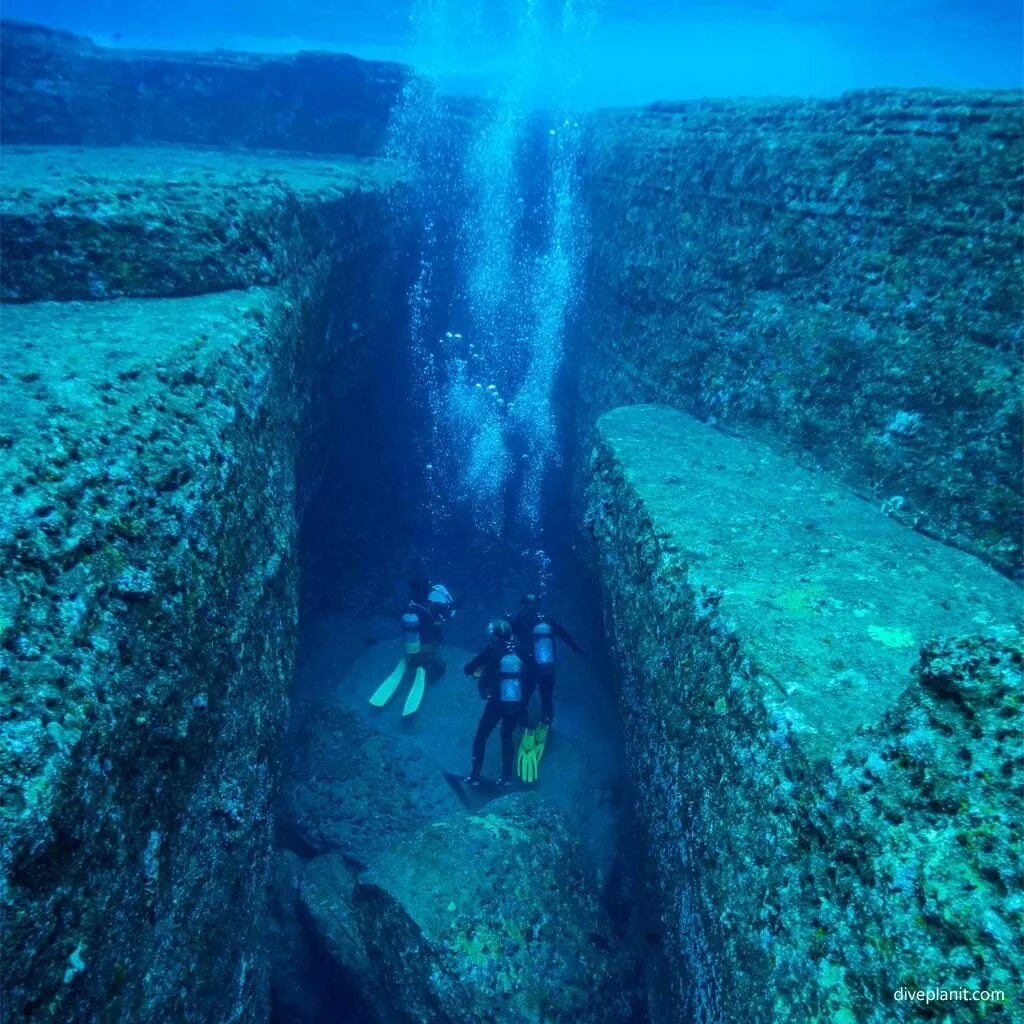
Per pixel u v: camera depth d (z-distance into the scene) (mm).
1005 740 1436
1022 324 3859
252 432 3742
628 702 4340
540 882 3889
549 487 9477
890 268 4602
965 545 3879
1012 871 1282
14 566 2000
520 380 11242
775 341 5316
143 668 2328
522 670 5254
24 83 9453
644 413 6000
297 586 4312
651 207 7332
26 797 1681
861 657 2994
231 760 3027
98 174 5570
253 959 3264
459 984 3350
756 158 5828
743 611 3299
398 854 3898
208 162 8484
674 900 3305
